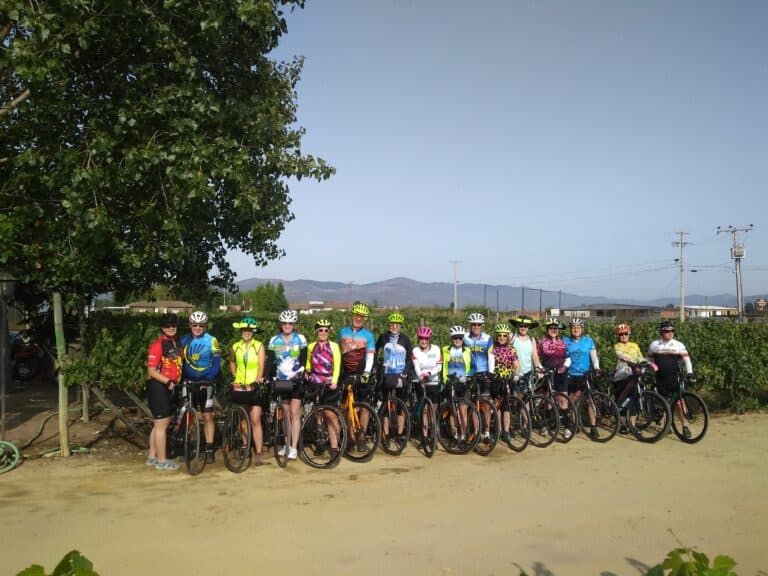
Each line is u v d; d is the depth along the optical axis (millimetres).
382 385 8195
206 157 7055
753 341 11703
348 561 4484
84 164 7102
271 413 7887
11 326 12969
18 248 7406
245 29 7969
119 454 7945
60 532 5086
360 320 7977
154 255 7645
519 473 7027
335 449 7398
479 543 4848
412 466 7387
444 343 12141
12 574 4223
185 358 7250
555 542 4879
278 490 6340
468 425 8094
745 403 11547
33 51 6289
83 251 7410
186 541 4883
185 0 6727
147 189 7480
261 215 9617
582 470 7168
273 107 8719
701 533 5090
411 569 4344
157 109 6918
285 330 7602
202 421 7656
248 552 4656
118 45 7258
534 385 9344
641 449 8297
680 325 12523
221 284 11320
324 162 8945
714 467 7293
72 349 9148
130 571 4301
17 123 7605
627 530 5156
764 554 4641
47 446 8297
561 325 9508
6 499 6004
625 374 9273
